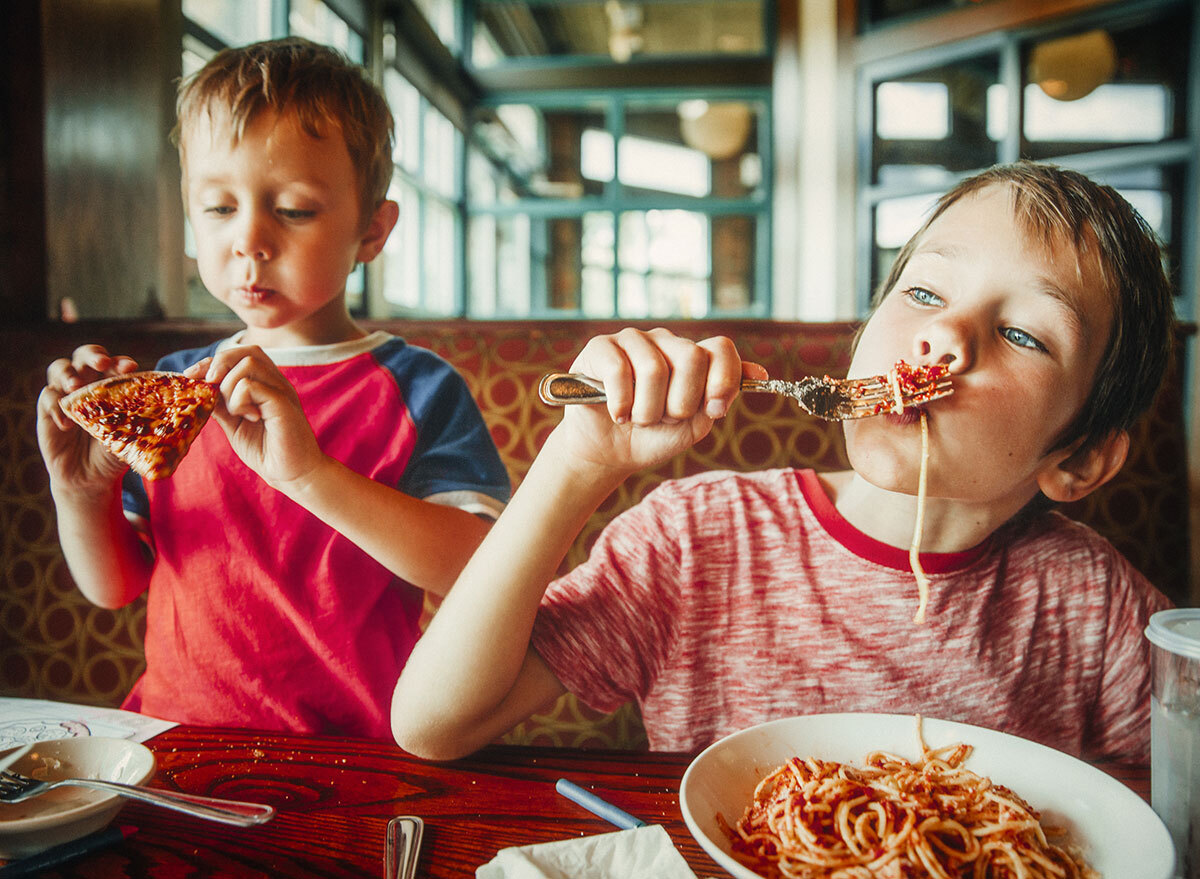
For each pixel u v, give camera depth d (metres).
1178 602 1.26
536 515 0.58
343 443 0.99
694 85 6.91
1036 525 0.79
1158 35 2.97
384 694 0.92
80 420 0.68
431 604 1.28
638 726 1.24
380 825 0.52
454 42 6.81
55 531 1.36
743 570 0.77
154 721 0.68
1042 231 0.61
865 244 4.03
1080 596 0.75
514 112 7.93
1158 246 0.68
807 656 0.75
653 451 0.55
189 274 2.49
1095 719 0.76
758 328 1.45
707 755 0.52
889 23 3.79
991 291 0.60
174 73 2.33
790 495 0.81
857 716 0.58
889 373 0.58
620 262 7.41
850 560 0.76
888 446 0.60
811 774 0.51
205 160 0.86
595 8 7.66
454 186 6.81
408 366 1.07
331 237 0.89
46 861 0.47
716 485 0.83
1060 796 0.51
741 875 0.40
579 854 0.46
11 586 1.36
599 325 1.48
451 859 0.48
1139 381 0.66
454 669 0.58
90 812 0.47
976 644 0.73
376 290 4.84
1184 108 2.88
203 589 0.94
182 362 1.09
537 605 0.60
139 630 1.33
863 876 0.43
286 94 0.87
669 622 0.76
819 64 4.99
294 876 0.47
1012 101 3.35
